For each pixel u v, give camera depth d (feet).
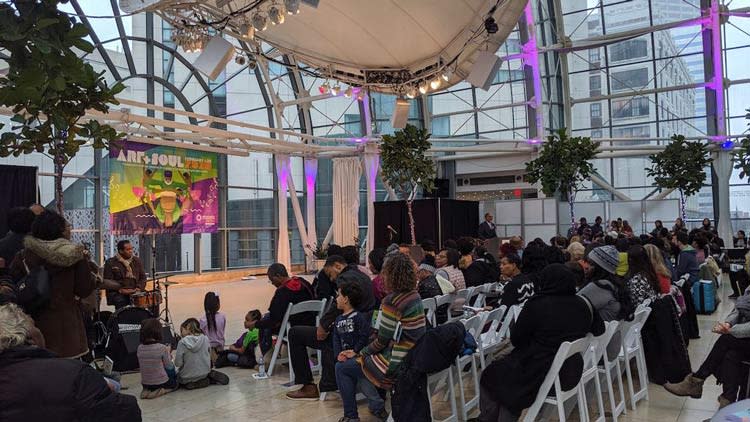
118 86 12.66
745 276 26.27
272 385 16.63
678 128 53.36
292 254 60.54
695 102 52.29
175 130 48.78
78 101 12.16
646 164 54.65
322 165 61.67
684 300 20.81
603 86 56.70
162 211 46.57
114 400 6.53
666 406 14.40
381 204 46.42
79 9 42.09
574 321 10.94
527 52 54.60
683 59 52.34
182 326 16.78
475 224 48.80
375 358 11.59
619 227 41.14
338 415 13.87
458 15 28.86
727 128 51.47
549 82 57.77
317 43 33.06
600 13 55.01
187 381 16.11
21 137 12.04
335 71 35.50
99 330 18.53
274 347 19.03
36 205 14.80
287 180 52.54
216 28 25.77
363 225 63.16
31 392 6.00
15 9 7.93
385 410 13.25
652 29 51.75
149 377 15.56
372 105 59.82
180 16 25.50
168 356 15.90
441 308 16.24
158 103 48.73
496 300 19.88
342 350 13.55
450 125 62.28
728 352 12.73
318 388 15.96
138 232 44.80
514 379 10.96
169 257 48.78
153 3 21.85
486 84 29.37
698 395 13.88
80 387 6.25
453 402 12.83
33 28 7.93
